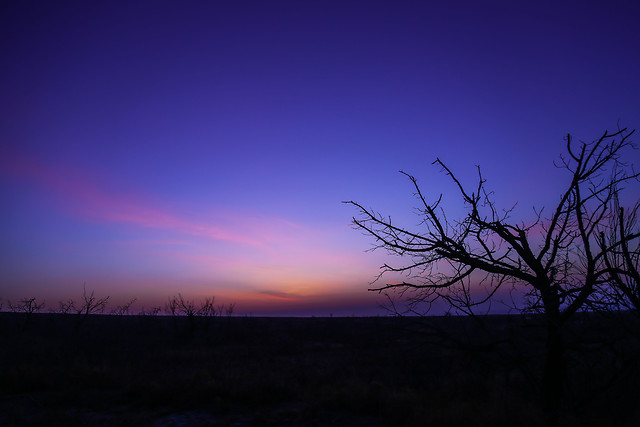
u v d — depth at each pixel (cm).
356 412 1048
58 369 1483
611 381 645
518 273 652
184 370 1591
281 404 1144
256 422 967
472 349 681
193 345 2788
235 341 3097
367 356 1842
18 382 1281
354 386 1168
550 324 649
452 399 974
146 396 1141
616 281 611
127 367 1598
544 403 663
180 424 951
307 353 2341
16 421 936
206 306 3438
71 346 2295
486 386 993
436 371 1154
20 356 1833
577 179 629
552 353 658
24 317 3938
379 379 1252
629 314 623
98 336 3091
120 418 979
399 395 1038
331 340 3152
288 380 1380
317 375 1470
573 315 658
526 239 661
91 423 927
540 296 635
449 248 659
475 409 889
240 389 1197
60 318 3919
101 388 1299
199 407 1099
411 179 684
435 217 684
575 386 739
